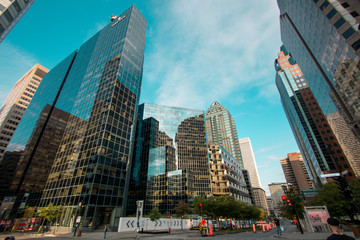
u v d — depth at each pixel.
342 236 3.84
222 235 27.97
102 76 56.62
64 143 52.22
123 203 41.72
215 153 98.62
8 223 42.31
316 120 110.38
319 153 101.31
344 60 45.31
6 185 72.38
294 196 37.56
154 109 98.88
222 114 191.38
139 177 78.50
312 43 63.09
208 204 39.53
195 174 86.06
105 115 45.47
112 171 41.53
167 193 72.19
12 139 89.56
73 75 74.25
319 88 78.19
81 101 57.69
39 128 74.94
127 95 53.50
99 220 35.38
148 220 38.72
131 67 59.06
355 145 77.56
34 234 31.25
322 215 24.77
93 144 42.88
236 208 44.44
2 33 25.52
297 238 18.00
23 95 131.12
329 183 39.84
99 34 77.75
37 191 50.72
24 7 27.73
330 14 40.84
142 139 88.50
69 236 26.72
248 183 144.75
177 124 98.00
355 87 44.78
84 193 36.44
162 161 80.50
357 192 33.62
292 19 75.12
